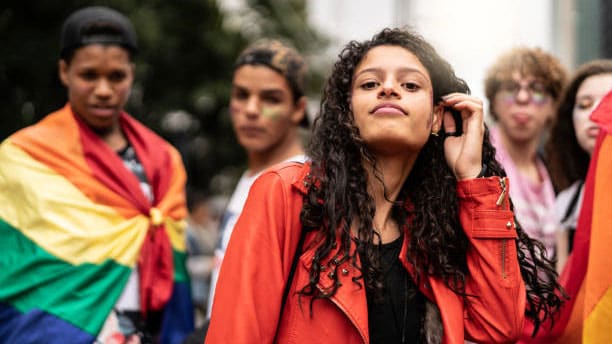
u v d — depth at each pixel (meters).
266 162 3.81
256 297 2.05
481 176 2.26
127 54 3.50
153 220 3.49
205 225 8.36
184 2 10.64
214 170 11.71
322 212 2.11
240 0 11.46
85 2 7.43
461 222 2.25
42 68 7.12
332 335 2.04
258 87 3.73
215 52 10.58
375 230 2.20
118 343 3.29
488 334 2.20
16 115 7.00
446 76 2.28
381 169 2.22
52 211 3.26
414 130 2.14
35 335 3.13
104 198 3.40
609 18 5.84
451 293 2.21
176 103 10.43
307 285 2.05
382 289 2.13
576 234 2.70
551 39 6.28
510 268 2.20
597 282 2.45
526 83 3.71
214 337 2.04
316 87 10.96
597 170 2.56
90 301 3.23
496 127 3.90
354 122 2.19
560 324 2.71
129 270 3.36
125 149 3.63
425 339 2.18
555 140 3.48
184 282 3.71
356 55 2.25
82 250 3.27
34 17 7.34
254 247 2.09
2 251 3.23
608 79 3.18
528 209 3.65
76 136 3.43
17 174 3.29
